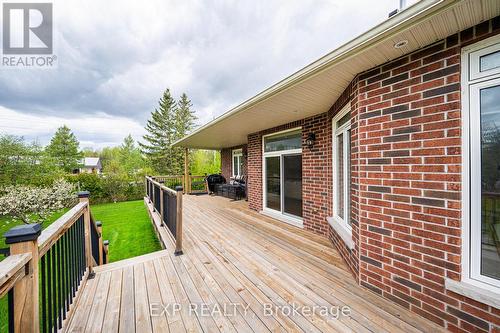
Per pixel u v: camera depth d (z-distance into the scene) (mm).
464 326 1729
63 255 1967
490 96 1641
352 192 2752
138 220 7957
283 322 1925
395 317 1966
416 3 1492
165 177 11602
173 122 25875
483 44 1636
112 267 2967
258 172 6359
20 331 1181
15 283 1111
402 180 2090
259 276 2703
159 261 3141
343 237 2939
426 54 1913
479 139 1688
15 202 7270
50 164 14914
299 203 4953
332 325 1879
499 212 1631
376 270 2318
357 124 2471
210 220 5449
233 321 1944
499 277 1634
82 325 1905
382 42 1822
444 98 1822
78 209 2350
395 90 2123
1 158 11984
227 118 4633
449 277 1812
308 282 2559
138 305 2174
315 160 4363
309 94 3131
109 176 13117
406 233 2068
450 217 1807
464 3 1403
